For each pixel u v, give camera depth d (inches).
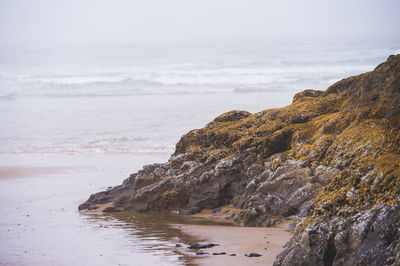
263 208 767.7
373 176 522.3
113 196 981.8
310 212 550.6
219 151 944.3
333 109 941.8
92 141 1665.8
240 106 2266.2
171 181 914.1
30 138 1760.6
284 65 3964.1
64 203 981.2
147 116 2097.7
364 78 767.7
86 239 713.0
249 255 584.7
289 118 946.7
